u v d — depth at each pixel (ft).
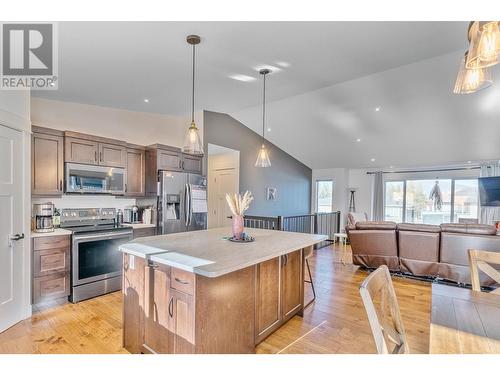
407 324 8.75
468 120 15.24
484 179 19.93
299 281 9.37
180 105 14.47
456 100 13.91
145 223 13.73
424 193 24.36
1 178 8.07
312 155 23.76
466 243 11.99
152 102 13.51
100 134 13.43
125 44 7.91
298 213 25.34
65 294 10.21
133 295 7.06
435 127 16.48
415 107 15.05
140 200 14.66
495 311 4.50
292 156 24.63
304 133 20.21
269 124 19.35
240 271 6.57
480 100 13.62
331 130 19.20
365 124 17.71
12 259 8.45
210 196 20.92
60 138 10.84
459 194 22.76
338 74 11.21
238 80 11.39
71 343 7.55
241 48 8.62
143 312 6.75
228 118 18.10
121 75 10.07
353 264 15.30
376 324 3.48
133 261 7.07
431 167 23.72
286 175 23.88
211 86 11.83
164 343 6.20
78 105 12.71
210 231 10.37
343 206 25.75
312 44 8.56
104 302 10.36
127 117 14.51
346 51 9.19
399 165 23.18
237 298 6.50
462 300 4.93
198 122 16.31
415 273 13.19
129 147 13.37
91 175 11.70
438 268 12.64
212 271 5.23
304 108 16.71
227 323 6.24
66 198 11.91
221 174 20.12
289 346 7.43
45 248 9.72
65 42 7.57
